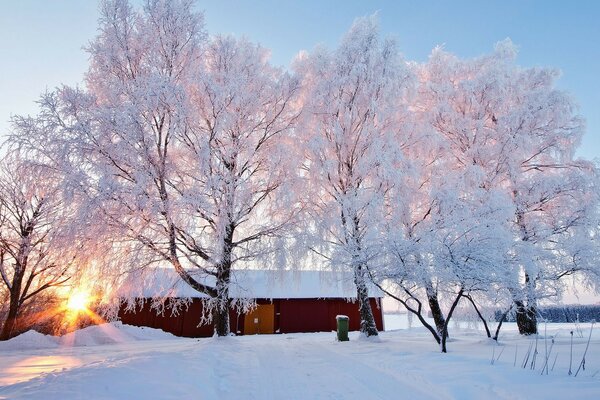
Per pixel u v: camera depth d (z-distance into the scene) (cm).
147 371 556
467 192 1045
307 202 1239
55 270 1616
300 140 1315
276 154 1166
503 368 588
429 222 994
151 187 1034
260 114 1302
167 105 1042
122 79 1170
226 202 1070
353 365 713
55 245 964
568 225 1190
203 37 1228
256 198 1231
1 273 1648
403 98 1288
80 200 962
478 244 823
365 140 1251
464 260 817
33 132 966
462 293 877
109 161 1020
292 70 1419
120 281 1068
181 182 1119
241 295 1152
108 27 1174
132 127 985
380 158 1073
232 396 496
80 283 1080
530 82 1449
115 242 1055
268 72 1352
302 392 510
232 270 1159
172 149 1183
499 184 1312
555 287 1023
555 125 1315
